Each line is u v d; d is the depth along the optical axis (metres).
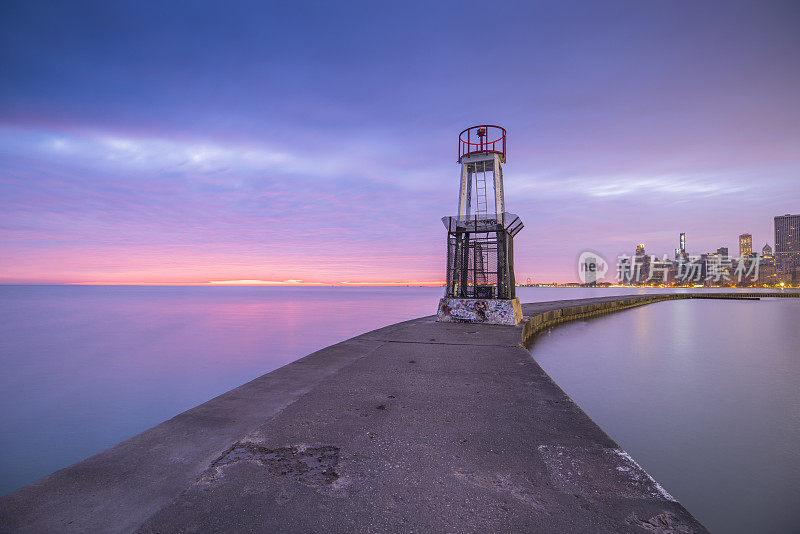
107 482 2.16
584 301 28.61
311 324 32.06
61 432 9.47
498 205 10.70
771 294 53.94
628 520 1.75
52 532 1.72
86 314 46.41
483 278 11.41
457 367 4.96
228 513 1.80
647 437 6.22
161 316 42.97
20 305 66.75
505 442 2.64
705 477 4.90
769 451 5.65
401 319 35.97
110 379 14.29
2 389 13.12
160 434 2.85
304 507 1.85
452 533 1.66
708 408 7.54
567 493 1.99
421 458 2.38
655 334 17.34
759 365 11.34
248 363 16.73
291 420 3.04
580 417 3.14
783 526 3.87
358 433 2.79
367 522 1.74
